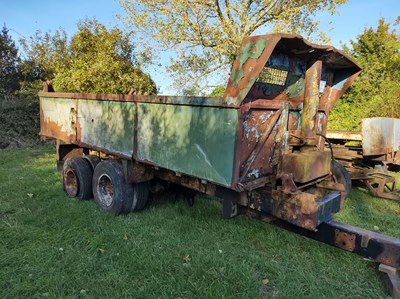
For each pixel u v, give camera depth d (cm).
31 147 1034
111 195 414
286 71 308
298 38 254
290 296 254
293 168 268
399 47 1102
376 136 492
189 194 441
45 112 556
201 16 944
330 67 361
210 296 250
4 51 1399
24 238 334
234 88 244
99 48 1217
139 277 273
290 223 283
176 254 311
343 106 972
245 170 261
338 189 288
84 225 370
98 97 403
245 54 238
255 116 263
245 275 277
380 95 978
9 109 1109
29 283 260
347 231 261
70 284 261
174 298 249
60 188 520
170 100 299
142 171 383
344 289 268
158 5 943
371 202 513
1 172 630
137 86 1156
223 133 255
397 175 711
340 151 570
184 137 291
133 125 353
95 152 511
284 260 310
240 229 370
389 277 261
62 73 1140
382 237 251
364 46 1178
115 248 319
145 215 406
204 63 1073
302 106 317
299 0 914
